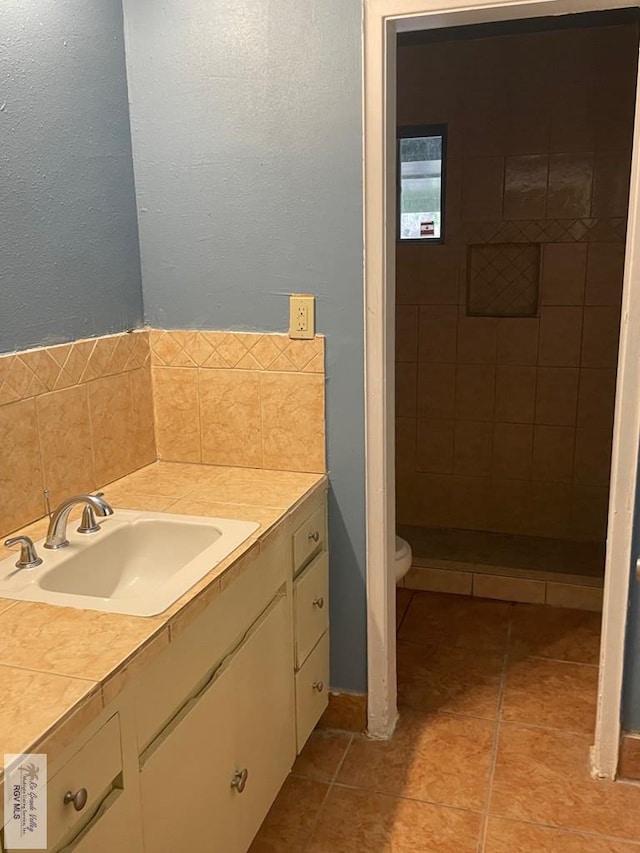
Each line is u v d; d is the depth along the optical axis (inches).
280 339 85.4
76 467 77.8
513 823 79.1
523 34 128.5
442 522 152.1
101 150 79.7
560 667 108.2
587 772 86.7
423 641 115.8
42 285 72.1
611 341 135.1
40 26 69.5
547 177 132.4
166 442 92.7
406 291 144.5
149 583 72.2
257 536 68.2
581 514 143.3
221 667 62.7
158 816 53.3
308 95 78.7
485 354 142.6
